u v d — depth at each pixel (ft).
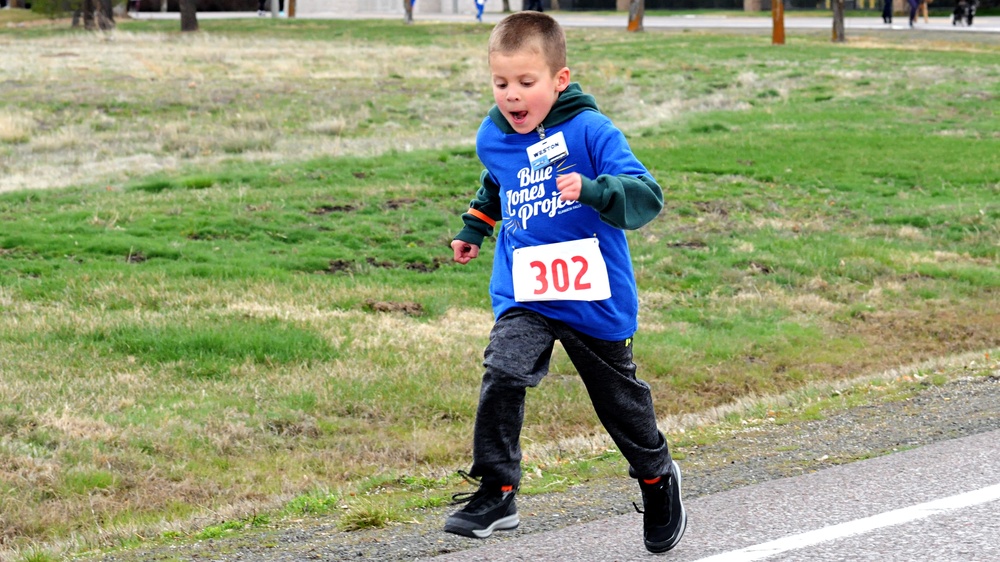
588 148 32.73
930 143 196.85
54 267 112.06
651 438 34.99
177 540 47.50
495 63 32.83
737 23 456.45
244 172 167.53
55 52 313.12
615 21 473.26
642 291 117.08
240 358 87.15
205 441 70.38
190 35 384.47
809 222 147.43
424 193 153.89
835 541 37.37
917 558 35.53
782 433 59.06
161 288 104.78
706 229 142.41
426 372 85.51
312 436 73.31
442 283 116.26
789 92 257.14
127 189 155.12
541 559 37.19
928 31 398.42
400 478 58.54
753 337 102.68
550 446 64.64
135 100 229.25
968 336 105.19
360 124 217.97
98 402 75.61
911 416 59.26
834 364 96.12
